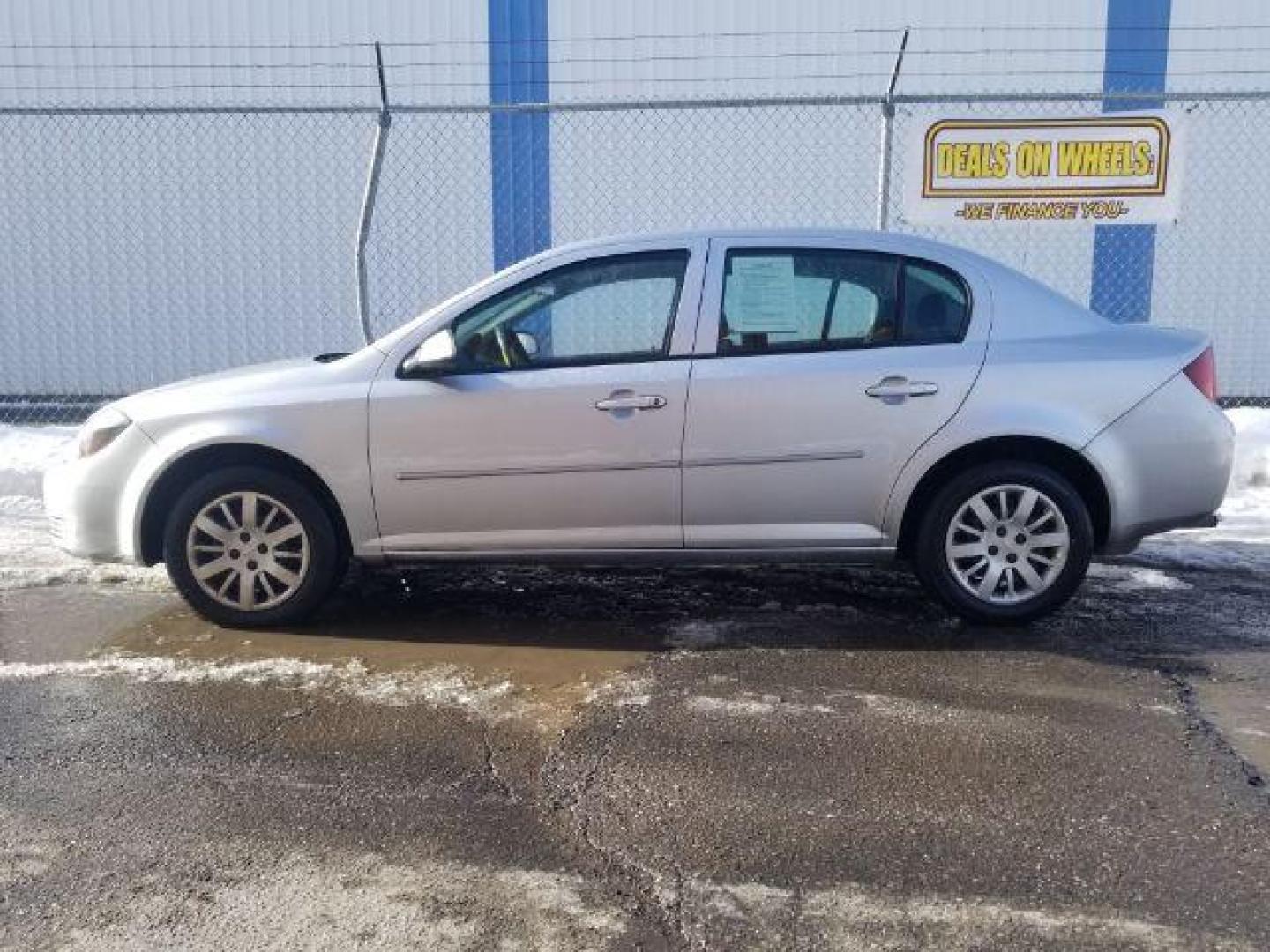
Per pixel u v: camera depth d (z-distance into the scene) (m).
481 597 5.43
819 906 2.81
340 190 11.11
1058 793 3.39
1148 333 4.87
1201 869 2.97
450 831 3.19
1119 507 4.71
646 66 10.81
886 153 7.40
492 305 4.80
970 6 10.58
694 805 3.33
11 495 7.56
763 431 4.66
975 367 4.66
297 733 3.85
